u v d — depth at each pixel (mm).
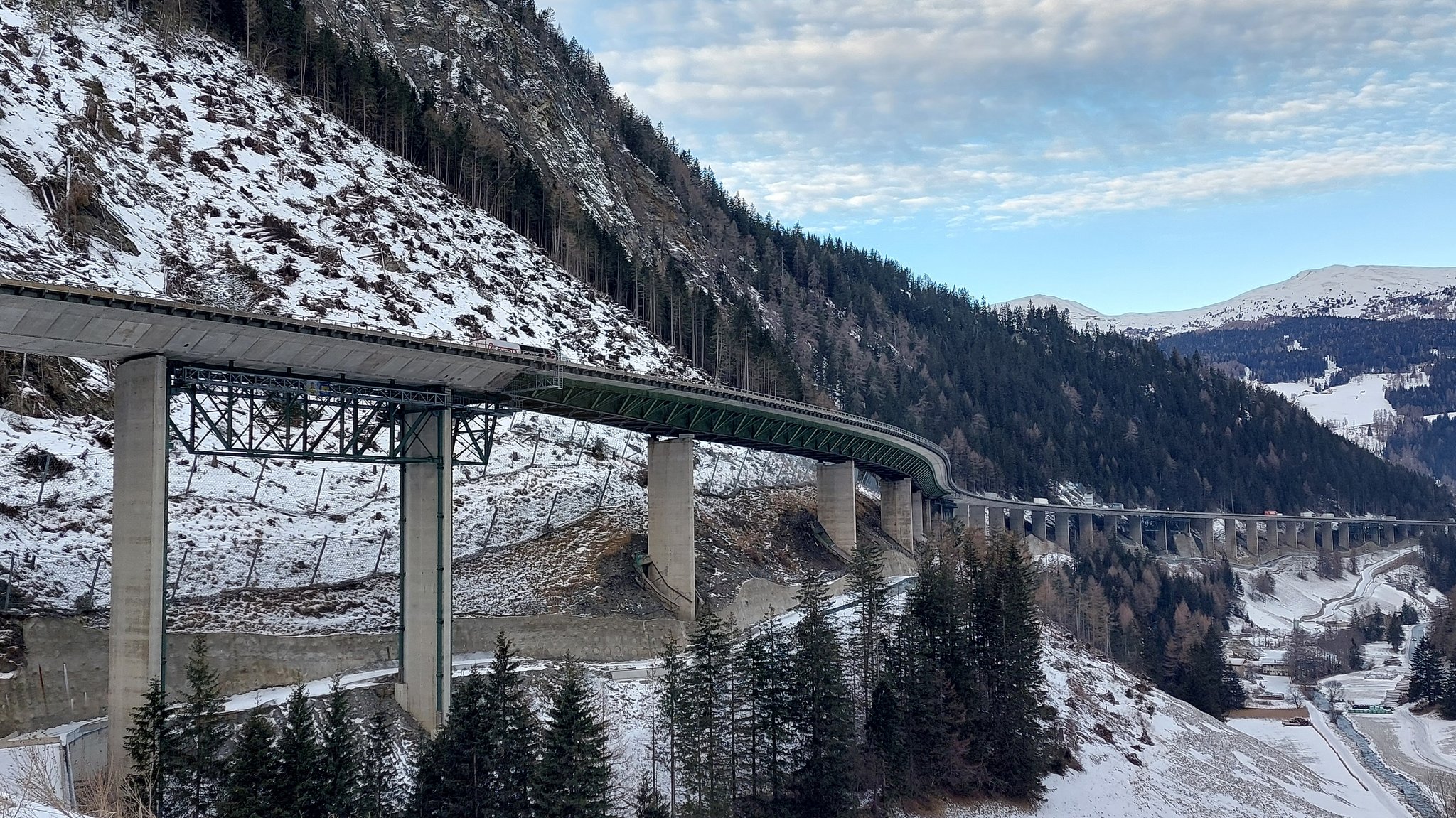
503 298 129625
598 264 163000
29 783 33531
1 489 63906
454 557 78375
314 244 112938
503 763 48500
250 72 145250
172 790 42500
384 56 183875
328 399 57094
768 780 59906
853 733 62469
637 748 58969
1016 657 74625
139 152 111688
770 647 66500
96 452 72375
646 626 72125
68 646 49219
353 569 72562
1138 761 82812
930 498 165625
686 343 167125
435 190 150375
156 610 46125
